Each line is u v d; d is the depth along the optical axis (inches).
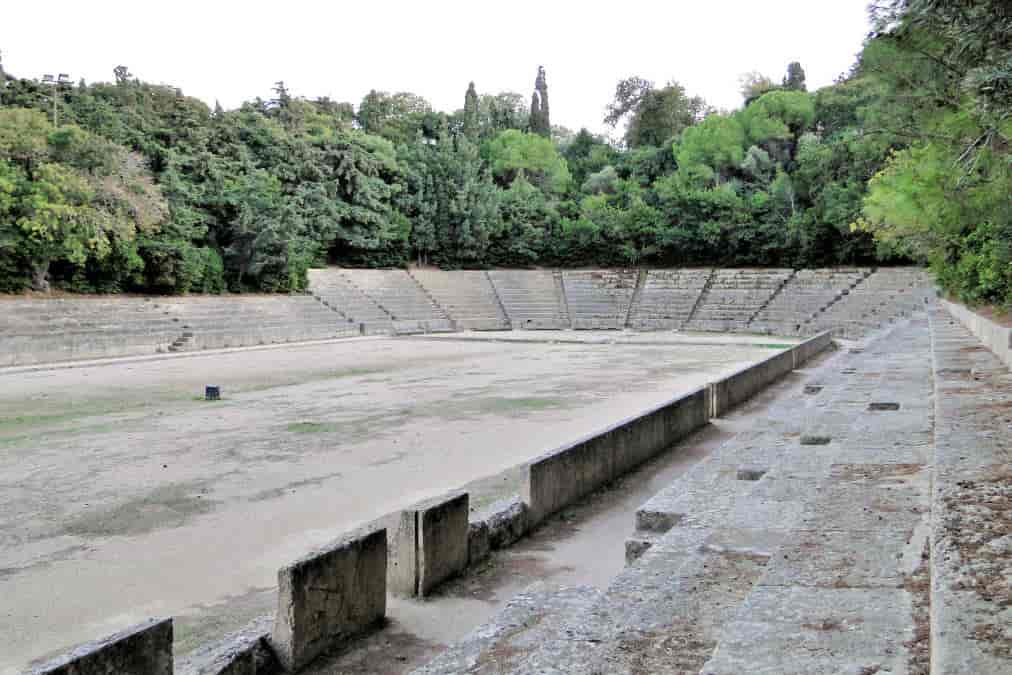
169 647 172.1
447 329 2097.7
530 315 2267.5
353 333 1839.3
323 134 2346.2
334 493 397.4
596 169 3105.3
